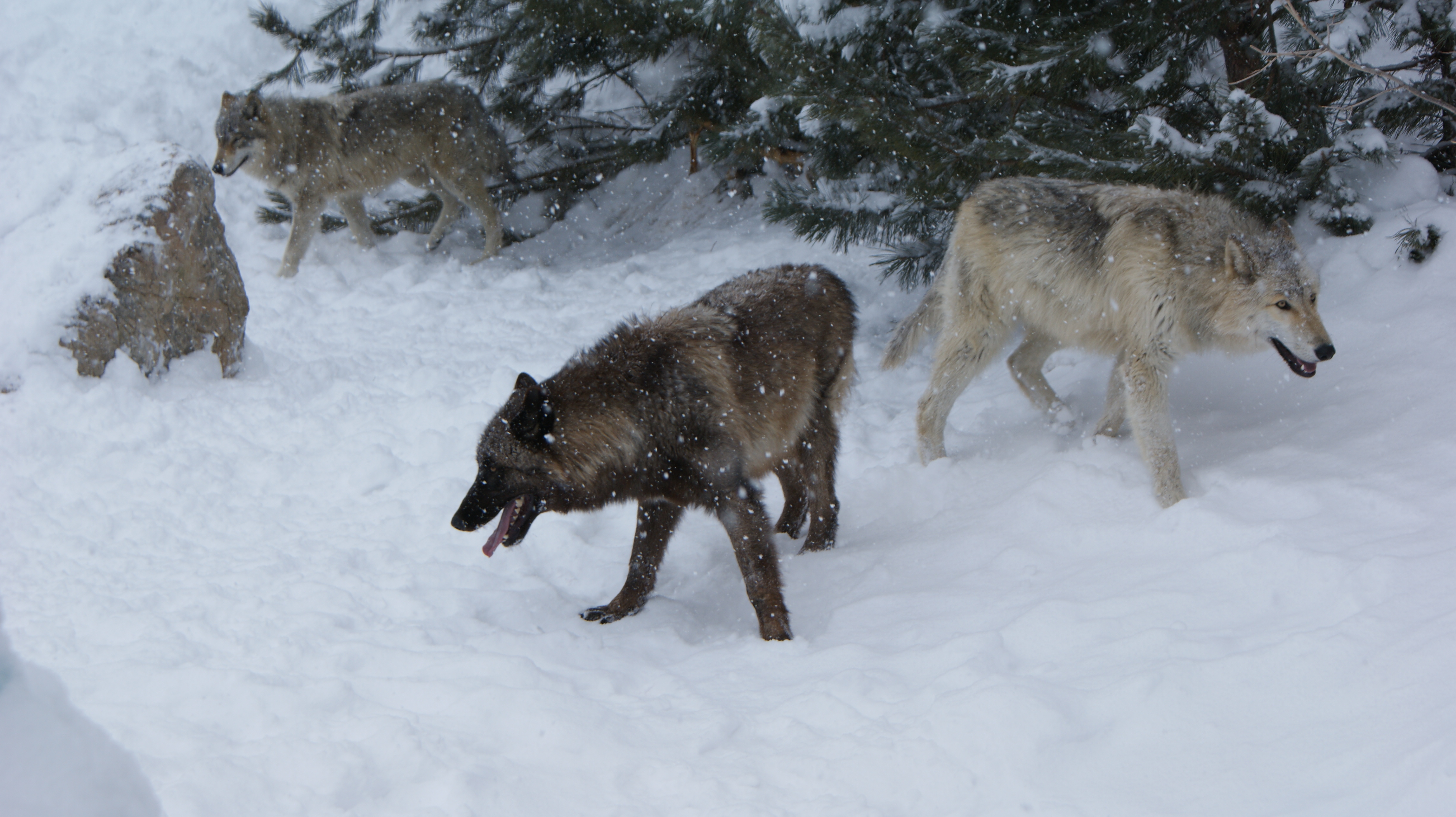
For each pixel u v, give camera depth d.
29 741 1.52
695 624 4.10
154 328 6.64
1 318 6.28
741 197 11.06
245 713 3.09
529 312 8.84
